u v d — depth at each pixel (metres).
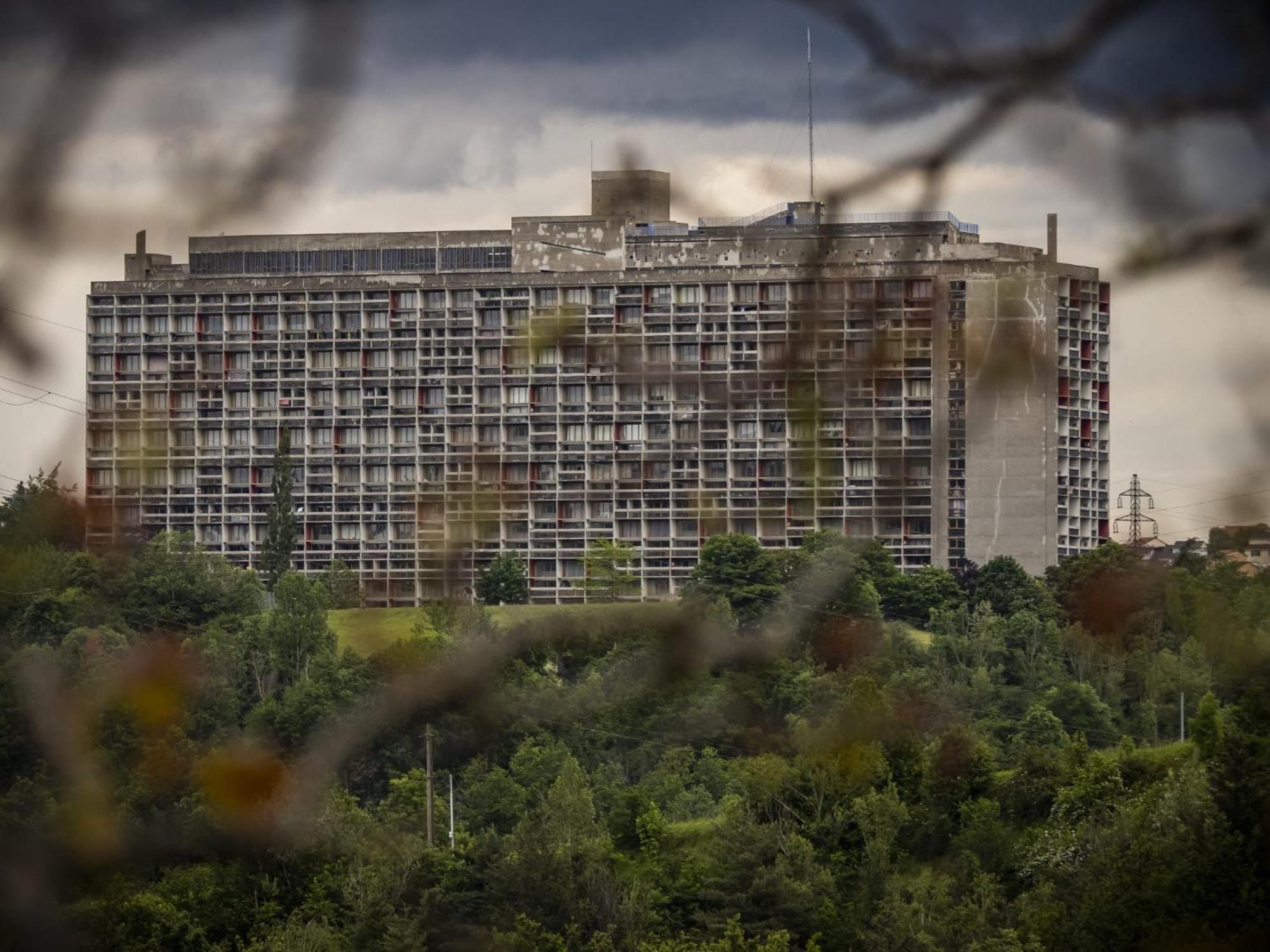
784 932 91.75
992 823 99.75
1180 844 70.94
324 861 93.75
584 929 96.38
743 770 107.38
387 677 105.69
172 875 86.94
